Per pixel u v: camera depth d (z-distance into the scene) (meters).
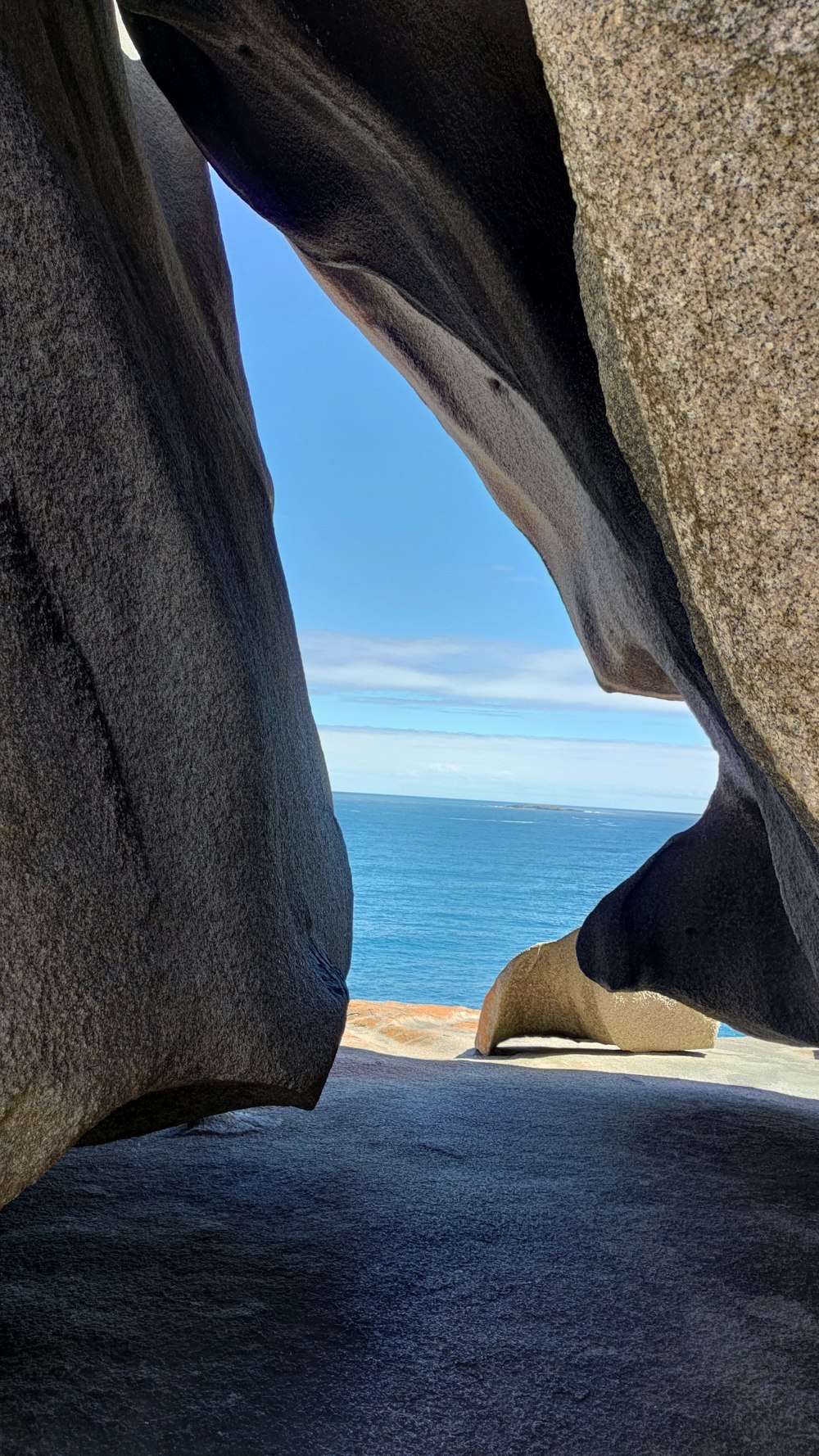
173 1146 3.30
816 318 1.28
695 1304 2.20
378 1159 3.26
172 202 3.74
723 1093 4.89
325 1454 1.55
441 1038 6.88
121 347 1.92
